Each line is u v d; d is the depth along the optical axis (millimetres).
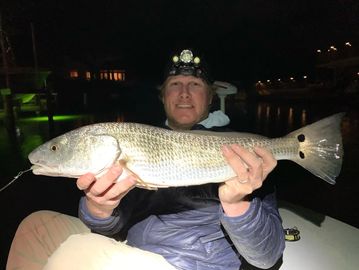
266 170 601
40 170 649
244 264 707
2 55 5863
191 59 797
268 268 701
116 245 616
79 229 782
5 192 1719
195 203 659
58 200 1612
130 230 706
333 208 1602
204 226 659
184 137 639
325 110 6148
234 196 574
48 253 720
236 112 6434
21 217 1420
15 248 746
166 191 679
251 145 657
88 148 629
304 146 678
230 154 570
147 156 622
